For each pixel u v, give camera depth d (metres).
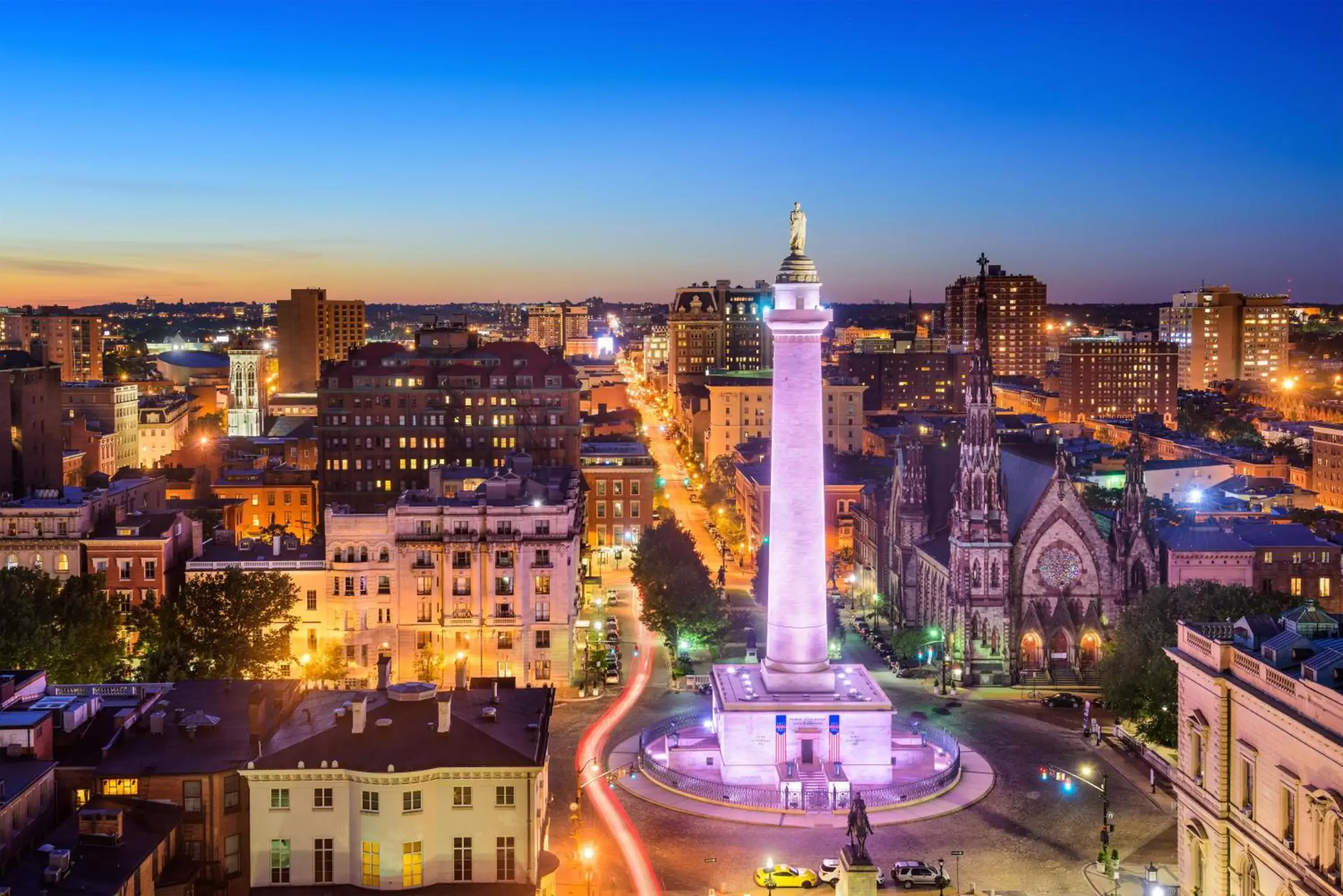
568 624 152.88
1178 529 174.12
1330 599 176.00
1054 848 105.81
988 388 161.00
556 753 130.25
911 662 167.25
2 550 154.50
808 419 123.25
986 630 161.88
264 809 82.31
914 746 125.69
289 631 138.12
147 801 82.56
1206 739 87.38
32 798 80.00
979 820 112.06
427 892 81.69
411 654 151.62
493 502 153.88
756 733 122.12
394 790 81.25
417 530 151.25
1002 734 137.00
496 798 82.88
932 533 187.88
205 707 95.00
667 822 112.31
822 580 126.19
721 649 169.88
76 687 100.44
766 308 124.88
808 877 98.19
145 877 77.00
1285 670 80.56
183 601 133.62
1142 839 107.38
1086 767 125.75
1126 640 133.00
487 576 151.75
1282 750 78.50
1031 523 161.12
